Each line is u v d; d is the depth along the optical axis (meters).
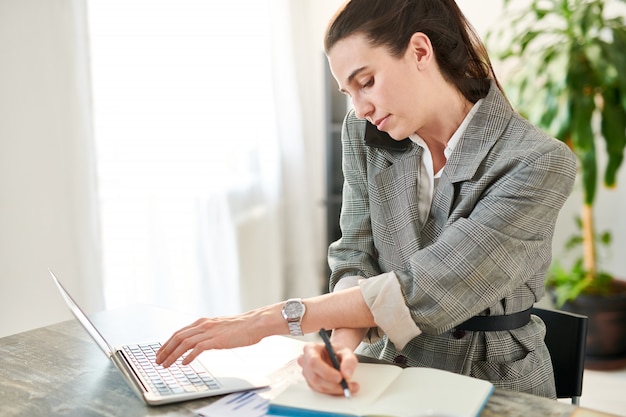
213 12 2.75
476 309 1.12
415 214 1.27
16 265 2.12
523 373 1.22
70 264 2.26
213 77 2.77
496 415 0.91
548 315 1.37
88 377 1.09
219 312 2.82
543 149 1.12
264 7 3.00
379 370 1.03
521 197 1.12
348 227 1.38
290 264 3.37
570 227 3.31
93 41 2.30
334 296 1.13
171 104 2.59
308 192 3.44
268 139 3.09
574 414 0.91
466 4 3.36
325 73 3.34
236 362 1.12
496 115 1.20
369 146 1.31
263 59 3.02
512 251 1.11
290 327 1.11
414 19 1.15
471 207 1.20
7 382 1.07
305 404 0.91
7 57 2.05
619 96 2.65
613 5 3.06
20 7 2.06
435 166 1.29
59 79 2.17
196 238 2.71
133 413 0.95
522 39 2.80
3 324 2.10
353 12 1.13
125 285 2.45
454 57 1.18
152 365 1.10
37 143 2.14
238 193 2.94
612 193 3.22
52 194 2.20
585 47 2.61
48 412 0.96
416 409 0.89
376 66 1.13
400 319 1.10
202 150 2.73
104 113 2.35
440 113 1.21
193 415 0.94
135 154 2.46
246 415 0.92
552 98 2.65
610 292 2.84
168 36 2.56
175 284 2.63
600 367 2.82
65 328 1.34
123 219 2.44
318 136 3.67
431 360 1.25
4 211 2.08
